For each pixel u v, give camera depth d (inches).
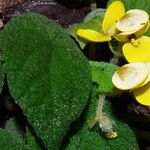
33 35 4.9
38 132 4.6
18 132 5.9
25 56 4.9
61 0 6.8
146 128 6.5
